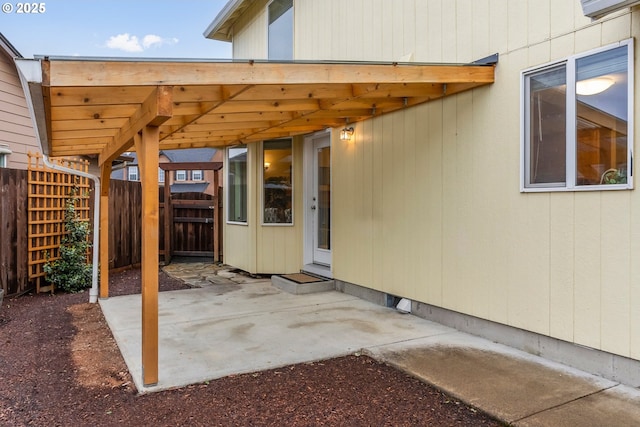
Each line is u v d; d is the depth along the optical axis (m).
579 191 3.45
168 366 3.63
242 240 8.70
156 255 3.26
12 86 9.29
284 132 6.84
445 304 4.73
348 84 4.11
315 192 7.64
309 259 7.72
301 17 7.25
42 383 3.38
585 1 2.91
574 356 3.54
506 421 2.69
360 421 2.73
